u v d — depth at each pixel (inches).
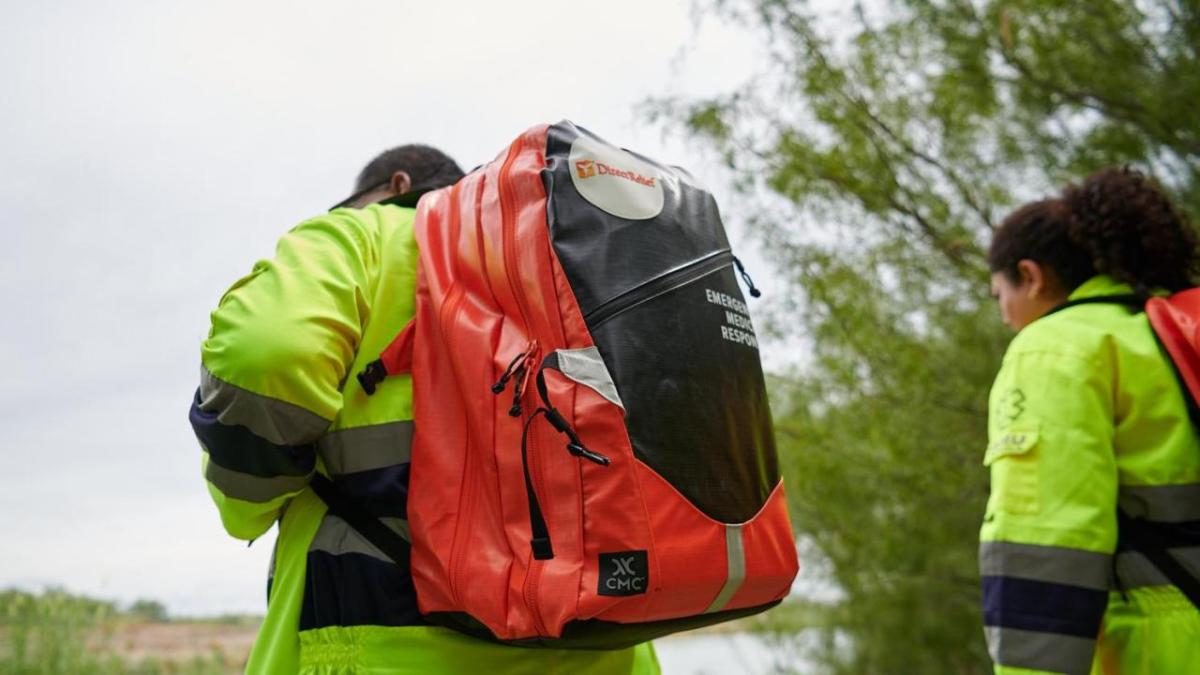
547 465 52.1
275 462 55.4
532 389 53.3
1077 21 183.6
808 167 193.0
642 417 52.4
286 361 53.6
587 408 51.8
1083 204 75.7
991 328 202.5
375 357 59.2
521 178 57.4
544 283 54.6
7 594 211.2
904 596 238.8
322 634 56.6
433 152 80.9
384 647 55.5
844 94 195.0
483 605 52.5
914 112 200.5
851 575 240.1
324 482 59.1
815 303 196.2
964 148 201.8
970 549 221.3
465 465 55.4
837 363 205.2
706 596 53.3
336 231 61.2
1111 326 68.6
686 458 53.1
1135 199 74.2
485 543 53.7
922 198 197.0
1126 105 182.4
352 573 56.6
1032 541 64.6
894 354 199.8
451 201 61.8
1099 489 64.3
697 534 52.3
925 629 243.0
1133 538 65.6
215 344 54.7
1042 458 65.7
